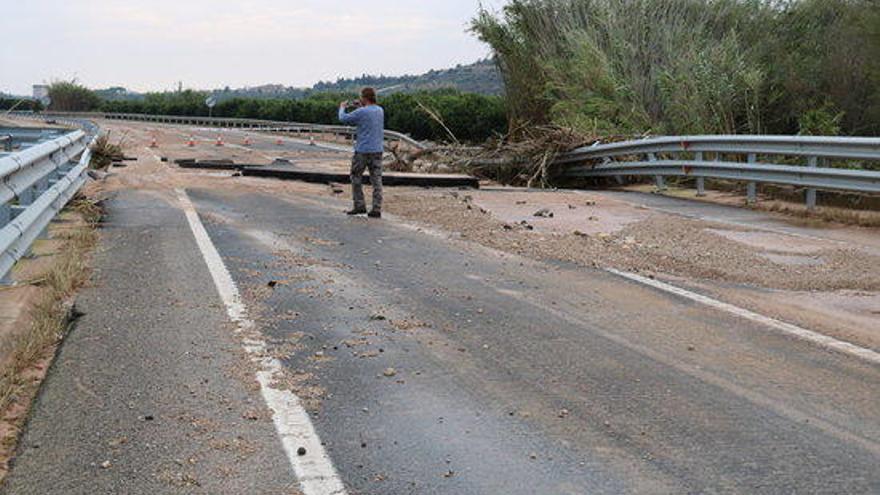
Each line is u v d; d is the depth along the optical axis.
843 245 10.60
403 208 13.78
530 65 25.61
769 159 17.52
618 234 11.16
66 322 6.55
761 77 20.33
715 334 6.62
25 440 4.43
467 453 4.37
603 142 19.53
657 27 23.16
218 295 7.48
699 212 13.70
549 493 3.93
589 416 4.89
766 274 8.85
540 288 8.09
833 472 4.18
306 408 4.93
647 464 4.26
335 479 4.05
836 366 5.87
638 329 6.72
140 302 7.18
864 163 16.11
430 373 5.59
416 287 8.05
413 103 41.22
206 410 4.86
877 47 19.08
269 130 55.47
